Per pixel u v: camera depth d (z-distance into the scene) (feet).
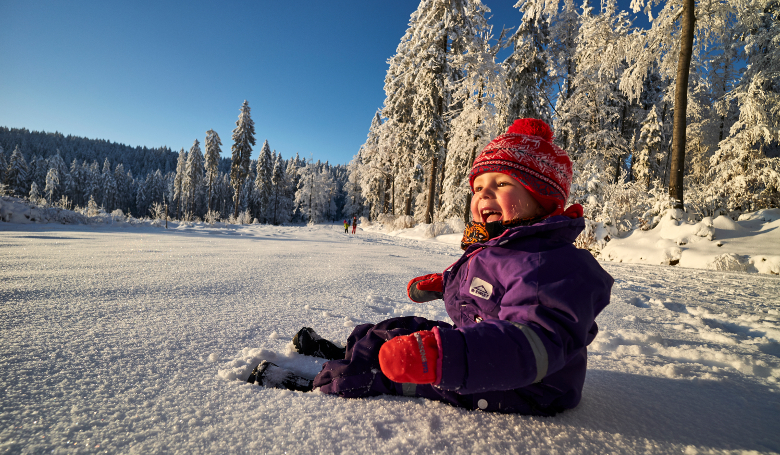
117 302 5.85
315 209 185.26
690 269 20.53
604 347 5.38
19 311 4.84
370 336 3.06
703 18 29.53
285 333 4.74
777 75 37.45
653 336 5.86
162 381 2.96
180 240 26.04
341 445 2.19
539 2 40.57
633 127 70.69
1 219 39.06
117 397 2.61
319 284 9.15
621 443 2.48
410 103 74.28
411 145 74.95
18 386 2.61
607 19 49.29
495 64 52.75
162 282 8.00
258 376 3.10
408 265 15.14
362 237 50.42
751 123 37.29
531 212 3.22
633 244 26.48
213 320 5.11
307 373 3.51
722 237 23.68
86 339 3.85
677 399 3.35
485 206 3.34
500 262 2.81
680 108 27.32
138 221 57.57
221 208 239.09
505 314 2.52
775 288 13.91
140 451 1.97
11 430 2.05
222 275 9.63
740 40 49.06
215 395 2.77
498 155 3.26
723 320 8.09
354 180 168.45
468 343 2.13
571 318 2.33
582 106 54.85
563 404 2.81
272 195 191.52
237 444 2.11
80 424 2.19
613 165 57.31
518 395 2.78
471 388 2.15
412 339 2.15
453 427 2.51
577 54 54.39
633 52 34.68
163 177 281.74
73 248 15.84
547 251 2.65
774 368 4.35
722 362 4.75
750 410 3.17
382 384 2.91
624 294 11.23
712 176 44.19
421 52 63.67
